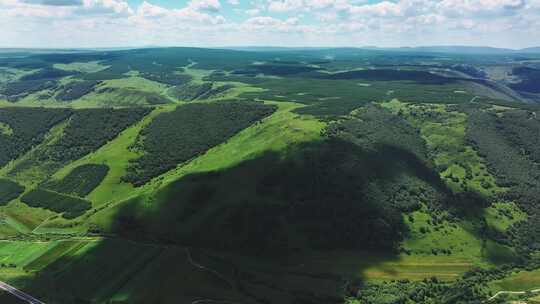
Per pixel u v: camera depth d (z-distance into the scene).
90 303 181.00
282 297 182.00
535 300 188.12
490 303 184.75
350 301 182.38
